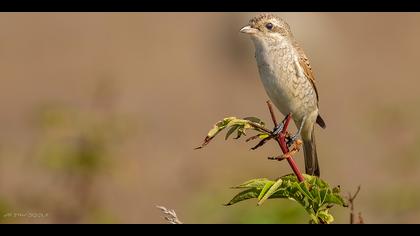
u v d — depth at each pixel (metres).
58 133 9.89
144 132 16.14
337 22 25.25
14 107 18.80
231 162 12.94
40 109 10.13
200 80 21.83
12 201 9.85
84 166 9.90
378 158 14.05
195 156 15.21
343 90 20.88
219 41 23.83
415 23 25.41
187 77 21.92
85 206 9.97
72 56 22.62
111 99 11.05
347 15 25.66
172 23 25.55
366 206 11.22
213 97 20.67
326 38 24.03
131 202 12.71
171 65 22.67
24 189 10.61
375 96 20.19
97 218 9.94
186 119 18.88
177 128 18.11
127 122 10.34
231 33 23.58
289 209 8.45
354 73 22.28
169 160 15.45
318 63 23.14
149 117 18.80
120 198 12.38
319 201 4.61
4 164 11.91
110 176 10.25
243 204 9.14
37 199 9.90
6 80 20.73
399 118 13.00
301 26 24.03
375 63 22.89
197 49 23.88
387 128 13.11
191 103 20.05
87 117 10.08
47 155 9.82
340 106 19.47
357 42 24.30
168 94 20.56
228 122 4.71
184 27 25.17
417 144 12.42
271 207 8.51
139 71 22.00
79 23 25.06
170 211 4.55
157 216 12.55
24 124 17.33
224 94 20.94
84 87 19.83
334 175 14.02
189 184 13.76
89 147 9.98
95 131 10.02
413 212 10.89
